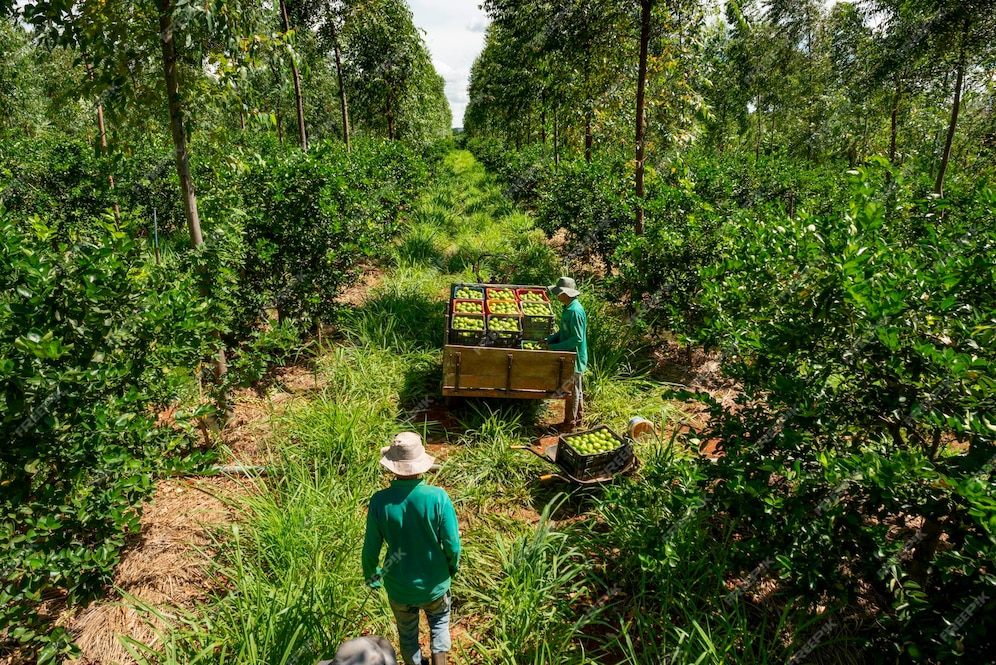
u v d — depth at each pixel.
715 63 10.95
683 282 8.48
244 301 7.42
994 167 15.26
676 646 3.76
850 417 3.66
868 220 3.52
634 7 10.31
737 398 4.12
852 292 3.26
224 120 6.80
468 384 6.84
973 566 2.79
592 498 5.25
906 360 3.37
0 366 3.11
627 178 13.27
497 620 4.14
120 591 3.82
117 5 5.60
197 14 5.45
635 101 11.30
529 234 16.77
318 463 5.61
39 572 3.46
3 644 3.70
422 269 12.89
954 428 3.01
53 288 3.59
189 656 3.68
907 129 20.52
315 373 7.77
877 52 15.59
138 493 4.01
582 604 4.34
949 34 13.23
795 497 3.58
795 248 4.10
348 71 26.25
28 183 13.09
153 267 4.63
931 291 3.40
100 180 14.13
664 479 4.70
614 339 8.88
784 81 25.34
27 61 17.91
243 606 3.85
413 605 3.48
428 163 28.56
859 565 3.44
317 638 3.69
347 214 9.05
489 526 5.18
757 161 20.56
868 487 3.24
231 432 6.43
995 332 3.15
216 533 4.85
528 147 31.84
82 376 3.53
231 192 8.33
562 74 12.44
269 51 6.28
